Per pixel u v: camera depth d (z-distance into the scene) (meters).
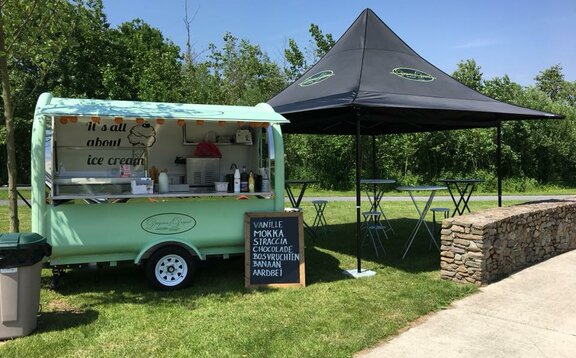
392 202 15.72
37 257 4.13
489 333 4.20
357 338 4.05
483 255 5.59
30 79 14.23
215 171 6.52
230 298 5.20
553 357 3.73
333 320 4.48
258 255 5.67
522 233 6.46
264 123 5.68
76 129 6.09
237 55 27.22
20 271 4.02
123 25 26.25
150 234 5.43
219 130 6.76
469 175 22.31
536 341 4.02
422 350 3.85
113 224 5.30
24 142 20.33
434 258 7.25
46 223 5.11
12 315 4.01
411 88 6.77
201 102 22.00
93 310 4.80
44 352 3.78
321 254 7.57
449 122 7.34
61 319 4.54
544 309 4.80
